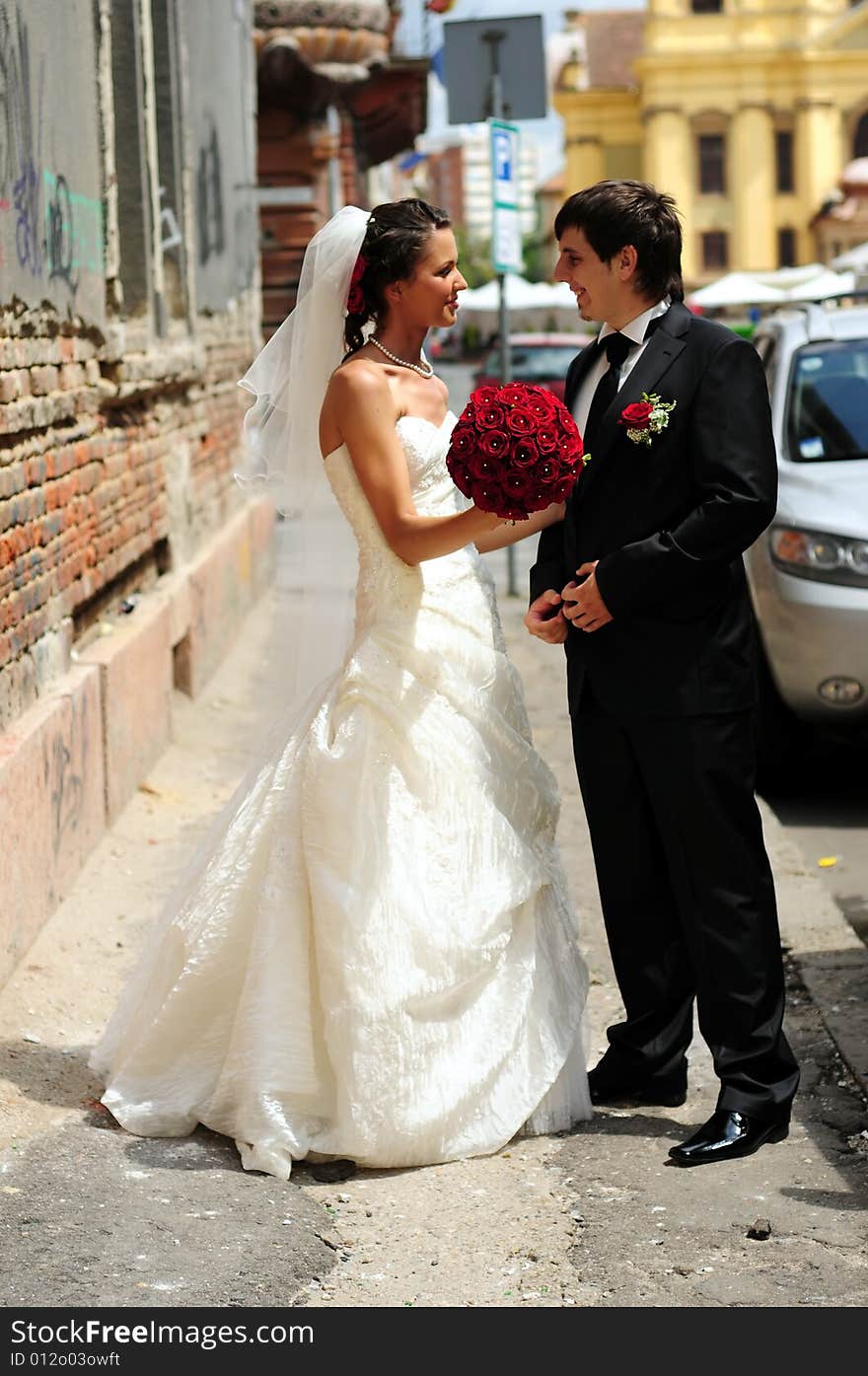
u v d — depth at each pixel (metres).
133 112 7.82
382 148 29.28
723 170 73.56
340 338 4.21
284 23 19.94
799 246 73.88
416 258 3.97
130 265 7.93
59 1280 3.27
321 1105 3.86
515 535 4.18
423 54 22.84
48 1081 4.29
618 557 3.74
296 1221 3.55
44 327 5.72
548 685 9.66
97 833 6.18
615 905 4.15
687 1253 3.44
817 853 6.63
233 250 12.59
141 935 5.41
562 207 3.85
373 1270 3.39
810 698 6.99
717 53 72.38
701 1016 3.96
